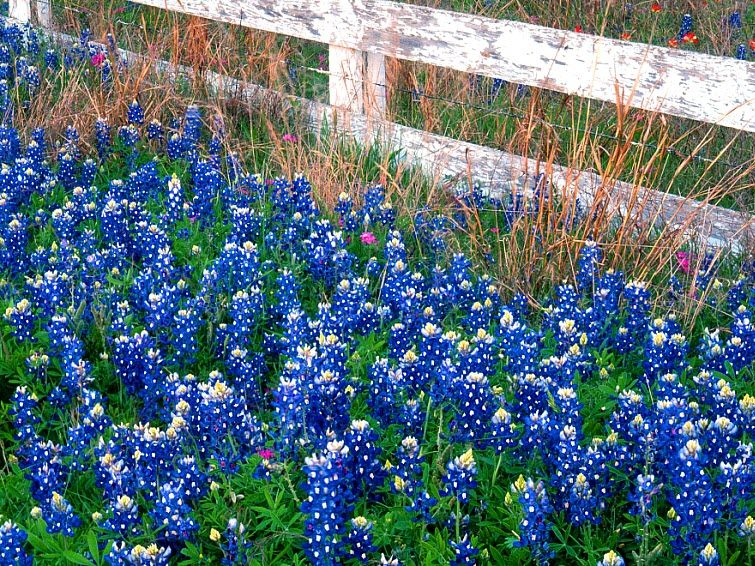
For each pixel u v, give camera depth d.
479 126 3.32
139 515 1.84
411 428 1.93
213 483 1.80
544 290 2.57
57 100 3.39
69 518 1.75
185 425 1.90
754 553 1.71
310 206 2.79
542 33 2.87
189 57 3.62
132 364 2.11
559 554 1.77
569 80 2.86
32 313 2.29
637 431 1.84
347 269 2.52
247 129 3.38
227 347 2.27
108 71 3.51
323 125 3.27
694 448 1.68
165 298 2.25
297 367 1.93
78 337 2.26
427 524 1.76
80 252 2.61
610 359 2.26
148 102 3.41
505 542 1.73
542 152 2.96
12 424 2.09
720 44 3.77
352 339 2.23
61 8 4.21
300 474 1.89
